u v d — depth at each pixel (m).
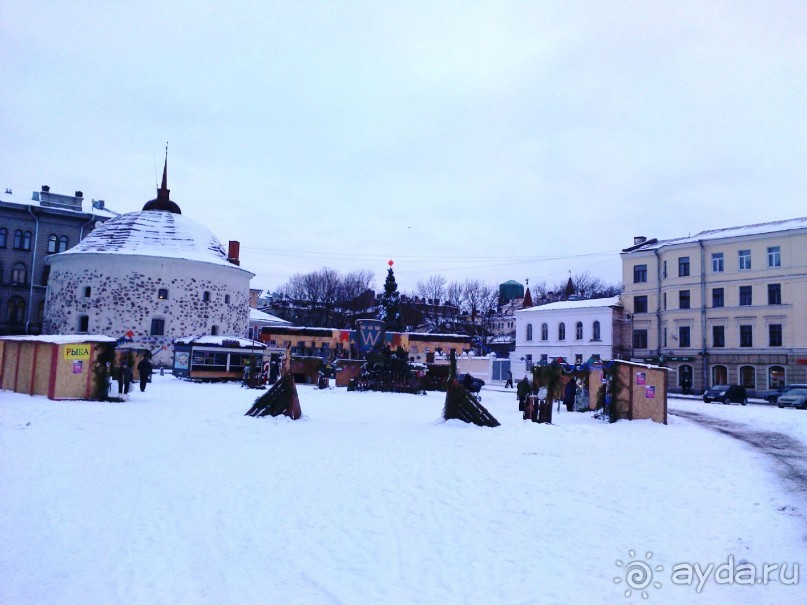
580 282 104.44
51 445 13.39
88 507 8.57
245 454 13.17
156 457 12.46
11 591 5.70
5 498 8.91
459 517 8.57
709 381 51.53
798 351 46.94
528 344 66.56
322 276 98.94
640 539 7.66
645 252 57.66
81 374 24.08
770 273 49.06
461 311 105.44
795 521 8.67
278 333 57.81
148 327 51.12
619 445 16.44
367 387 38.44
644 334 57.44
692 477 11.96
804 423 23.38
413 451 14.29
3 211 62.03
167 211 59.03
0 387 26.28
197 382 39.50
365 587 5.96
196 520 8.09
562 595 5.84
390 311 44.12
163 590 5.80
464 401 19.88
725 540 7.68
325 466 12.02
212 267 54.56
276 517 8.32
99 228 55.91
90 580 6.02
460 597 5.74
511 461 13.30
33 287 62.34
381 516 8.52
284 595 5.73
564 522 8.40
